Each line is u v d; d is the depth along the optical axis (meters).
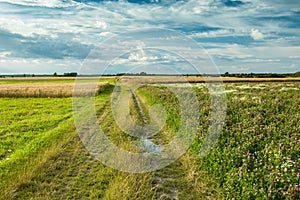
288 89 27.06
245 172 6.92
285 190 6.11
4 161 9.49
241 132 10.59
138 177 7.86
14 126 15.64
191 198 6.98
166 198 6.97
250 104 17.06
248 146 8.84
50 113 20.97
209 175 7.72
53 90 33.91
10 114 20.22
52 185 7.69
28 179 7.90
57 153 10.15
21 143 12.16
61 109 23.02
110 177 8.12
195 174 8.01
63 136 12.82
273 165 7.36
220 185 7.21
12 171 8.52
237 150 8.41
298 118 12.61
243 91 26.11
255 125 11.10
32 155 10.04
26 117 19.19
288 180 6.30
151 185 7.57
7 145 11.90
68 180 8.12
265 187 6.31
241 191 6.49
